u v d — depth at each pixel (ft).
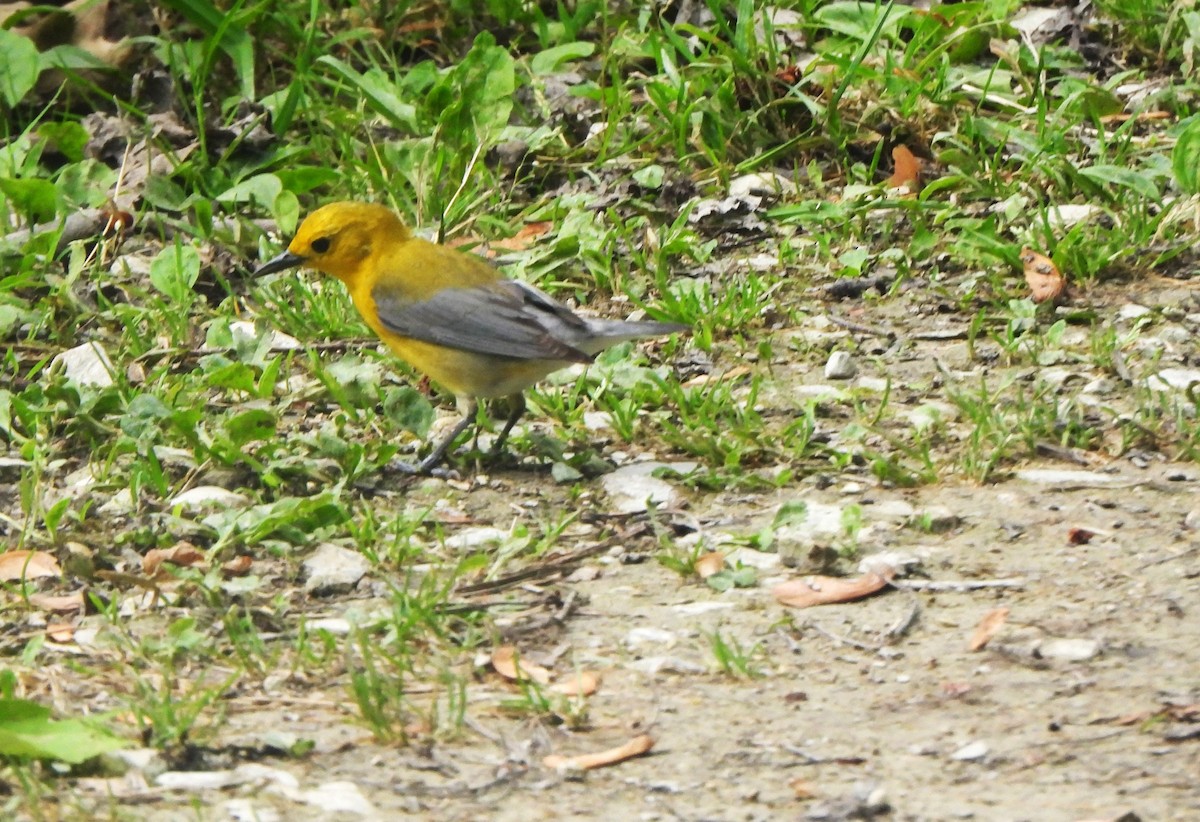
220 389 39.78
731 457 35.40
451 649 27.78
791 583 30.12
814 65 54.08
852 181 51.24
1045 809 22.76
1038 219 48.65
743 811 22.95
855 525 31.45
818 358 42.06
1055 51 58.18
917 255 47.14
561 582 30.66
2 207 47.14
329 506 32.53
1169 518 32.81
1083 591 29.73
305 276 46.24
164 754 24.27
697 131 52.42
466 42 59.77
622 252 47.83
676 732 25.18
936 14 57.31
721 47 54.34
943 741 24.76
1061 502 33.76
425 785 23.66
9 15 56.13
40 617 29.19
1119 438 36.78
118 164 51.93
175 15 57.62
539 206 49.55
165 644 27.48
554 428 38.29
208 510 33.42
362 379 38.75
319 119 53.16
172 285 43.78
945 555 31.40
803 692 26.43
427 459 36.14
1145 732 24.76
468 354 35.94
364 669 27.22
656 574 30.96
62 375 39.14
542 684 26.78
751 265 47.26
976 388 39.86
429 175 49.70
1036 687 26.30
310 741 24.62
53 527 31.65
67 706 25.80
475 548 32.17
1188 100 56.03
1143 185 48.37
